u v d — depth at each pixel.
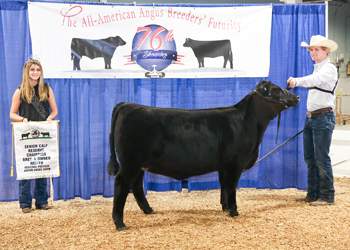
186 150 3.28
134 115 3.19
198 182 4.71
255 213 3.69
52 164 3.79
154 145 3.20
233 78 4.59
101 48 4.14
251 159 3.73
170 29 4.24
